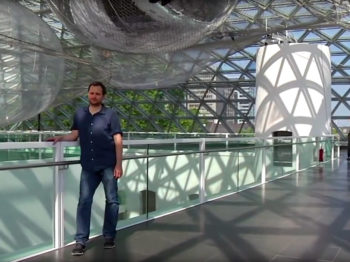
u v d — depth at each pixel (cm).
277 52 2494
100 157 618
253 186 1316
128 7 619
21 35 985
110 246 639
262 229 771
